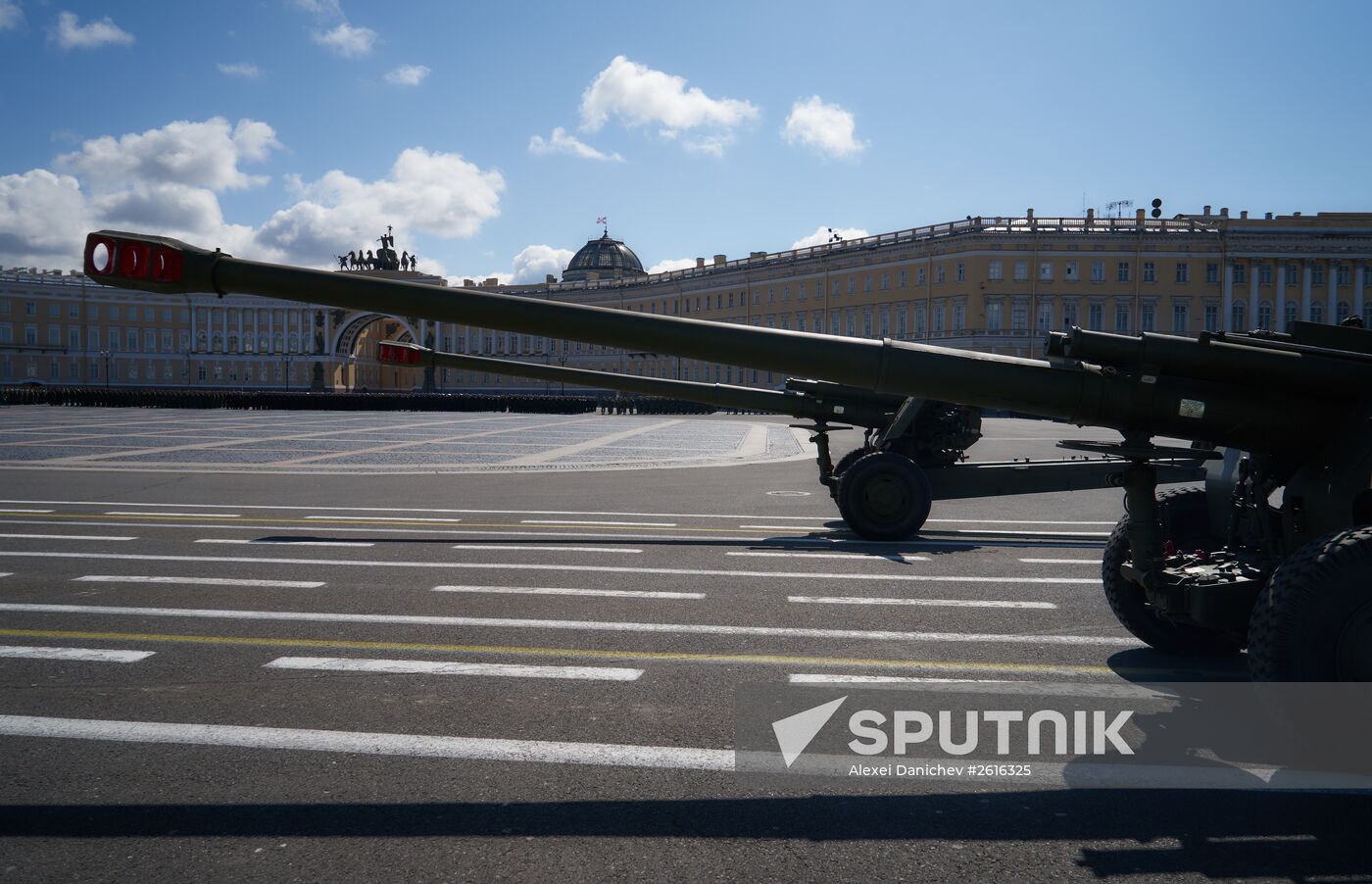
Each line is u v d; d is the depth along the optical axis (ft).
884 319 278.05
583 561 29.45
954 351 15.31
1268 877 10.07
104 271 14.17
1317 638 12.10
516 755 13.34
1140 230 250.16
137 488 49.85
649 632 20.38
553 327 15.07
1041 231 249.34
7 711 15.17
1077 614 22.38
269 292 14.61
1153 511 15.51
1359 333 15.17
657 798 11.96
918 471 34.06
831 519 39.88
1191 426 14.82
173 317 376.48
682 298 345.10
